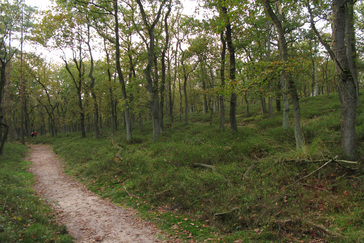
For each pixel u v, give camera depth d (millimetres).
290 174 6648
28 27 20062
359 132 8469
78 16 20969
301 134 8578
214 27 11992
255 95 8039
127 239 4734
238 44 12633
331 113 13719
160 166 9195
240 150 9414
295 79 8258
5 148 17578
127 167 9758
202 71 18250
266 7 8547
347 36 10766
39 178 10070
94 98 23594
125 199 7156
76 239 4688
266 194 5848
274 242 4156
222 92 9180
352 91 6711
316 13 9859
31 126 49812
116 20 16453
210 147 10469
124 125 31047
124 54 21234
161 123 19297
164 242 4590
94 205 6766
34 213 5238
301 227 4441
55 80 36000
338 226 4293
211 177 7148
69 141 23625
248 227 4793
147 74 16531
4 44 17703
